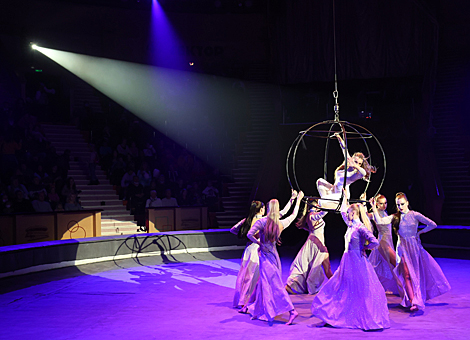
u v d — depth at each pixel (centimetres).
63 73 2234
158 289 854
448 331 569
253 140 2086
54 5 2202
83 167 1683
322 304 610
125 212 1520
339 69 1873
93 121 1927
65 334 584
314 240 816
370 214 764
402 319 631
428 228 698
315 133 1902
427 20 1773
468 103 1997
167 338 562
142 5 2403
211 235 1284
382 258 777
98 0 2305
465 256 1141
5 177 1379
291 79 1928
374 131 1841
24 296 799
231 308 711
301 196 680
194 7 2481
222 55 2523
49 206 1296
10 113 1571
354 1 1839
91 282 922
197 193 1614
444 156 1839
